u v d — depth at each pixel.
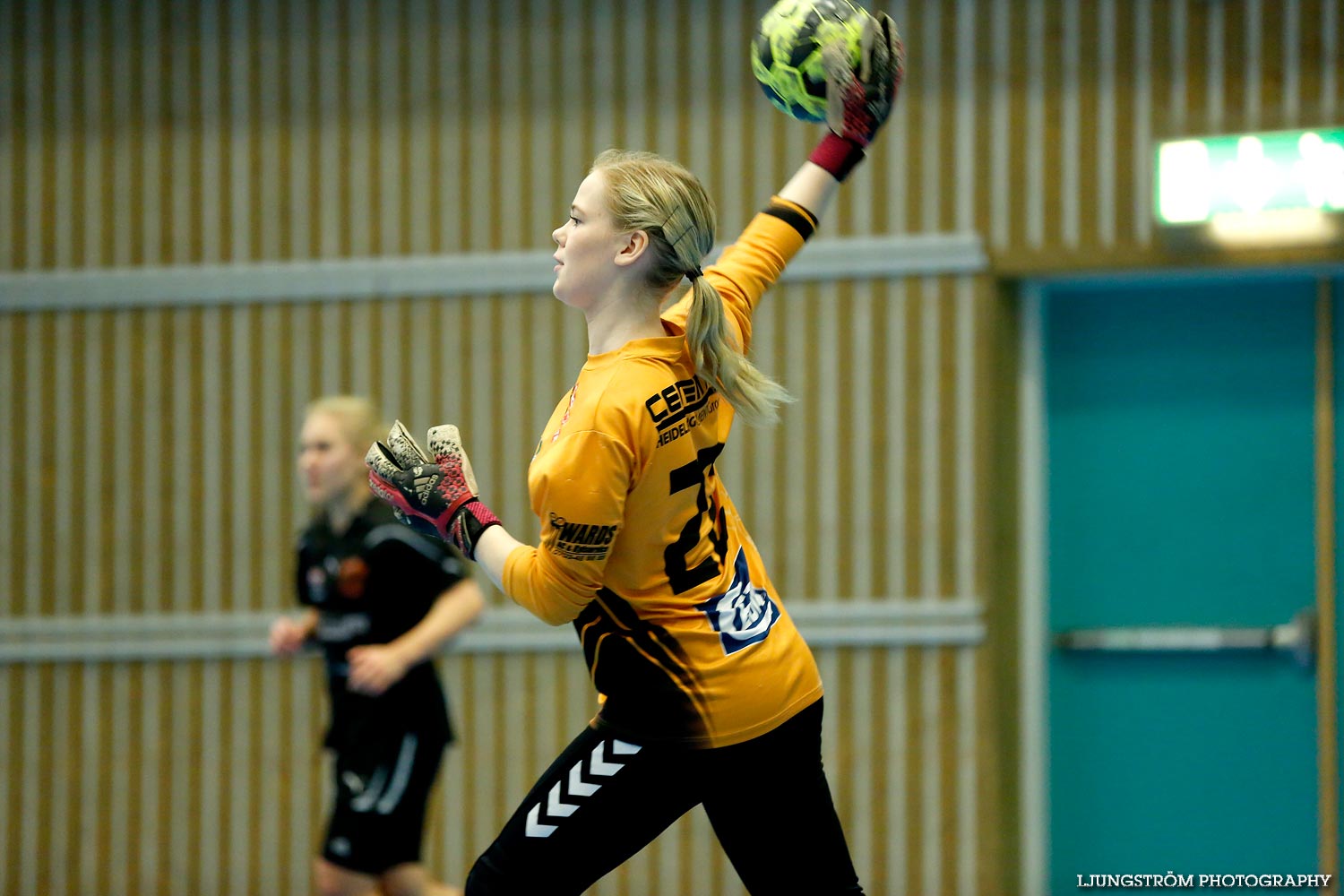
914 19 14.70
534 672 15.31
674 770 6.08
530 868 6.17
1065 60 14.41
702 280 6.05
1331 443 14.39
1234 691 14.55
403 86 15.59
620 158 6.25
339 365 15.68
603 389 5.81
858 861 14.76
